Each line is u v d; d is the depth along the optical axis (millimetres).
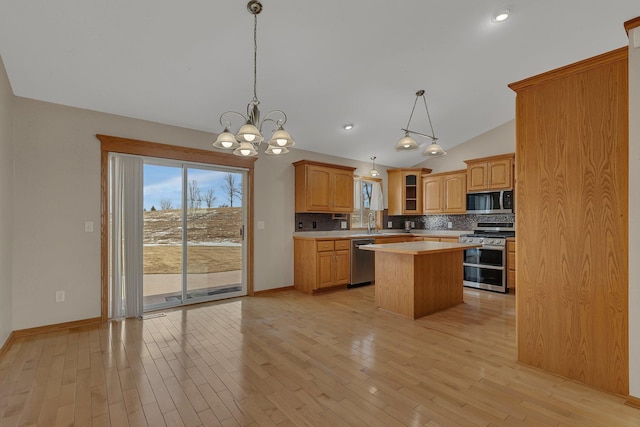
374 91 3846
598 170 2027
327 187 5152
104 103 3359
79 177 3307
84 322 3309
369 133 5031
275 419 1745
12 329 2930
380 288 3871
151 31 2527
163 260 3984
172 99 3449
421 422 1710
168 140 3912
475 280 5074
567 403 1885
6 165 2744
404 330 3143
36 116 3100
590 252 2064
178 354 2586
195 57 2869
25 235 3020
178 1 2291
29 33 2426
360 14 2609
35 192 3078
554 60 3533
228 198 4504
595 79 2037
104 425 1694
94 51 2666
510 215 5344
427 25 2838
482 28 2951
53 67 2785
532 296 2336
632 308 1873
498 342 2828
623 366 1940
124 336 2988
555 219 2219
